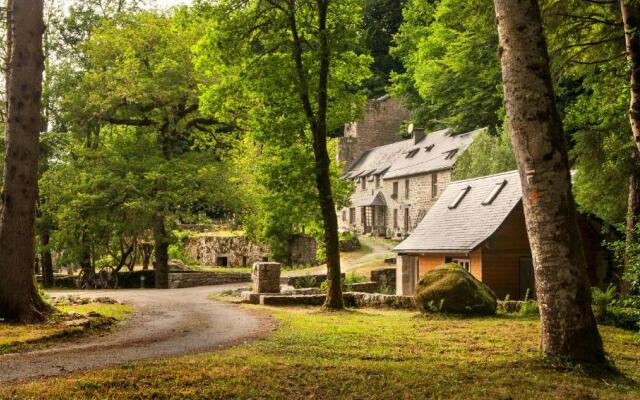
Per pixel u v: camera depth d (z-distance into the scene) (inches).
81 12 1669.5
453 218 1119.0
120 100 1487.5
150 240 1713.8
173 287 1496.1
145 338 499.2
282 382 326.0
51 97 1572.3
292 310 781.9
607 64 700.0
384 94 2817.4
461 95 1504.7
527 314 706.2
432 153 2106.3
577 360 361.7
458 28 1569.9
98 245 1563.7
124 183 1453.0
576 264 364.8
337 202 858.8
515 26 371.2
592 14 662.5
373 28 2711.6
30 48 571.8
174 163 1551.4
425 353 428.1
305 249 1843.0
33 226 570.9
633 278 498.3
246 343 465.1
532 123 365.4
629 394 321.4
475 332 547.2
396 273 1338.6
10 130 567.5
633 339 529.7
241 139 1658.5
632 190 692.7
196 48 800.9
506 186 1053.2
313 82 774.5
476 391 316.8
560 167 365.1
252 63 779.4
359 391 314.0
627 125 690.2
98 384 310.8
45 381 320.2
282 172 783.7
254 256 1978.3
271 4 781.3
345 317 684.1
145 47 1558.8
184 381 321.7
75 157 1605.6
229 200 1561.3
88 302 823.7
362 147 2795.3
